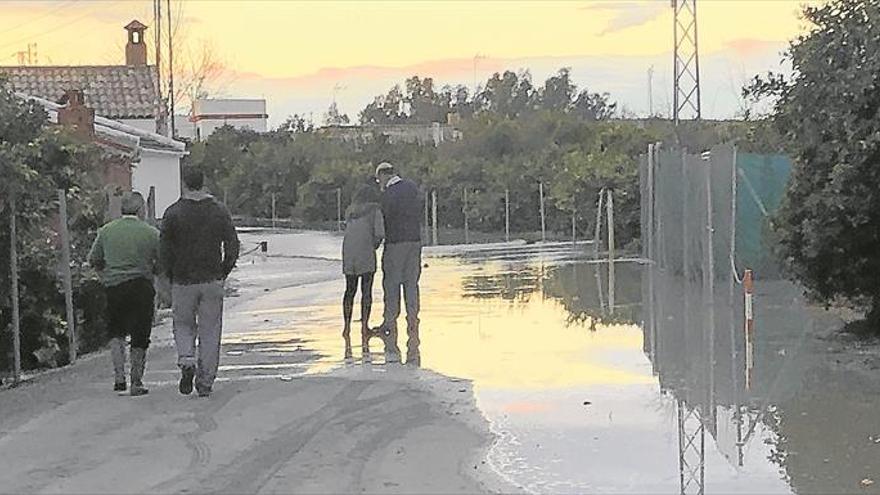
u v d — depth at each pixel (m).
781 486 8.69
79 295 16.52
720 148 22.22
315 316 20.25
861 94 15.16
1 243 14.35
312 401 12.12
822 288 16.41
